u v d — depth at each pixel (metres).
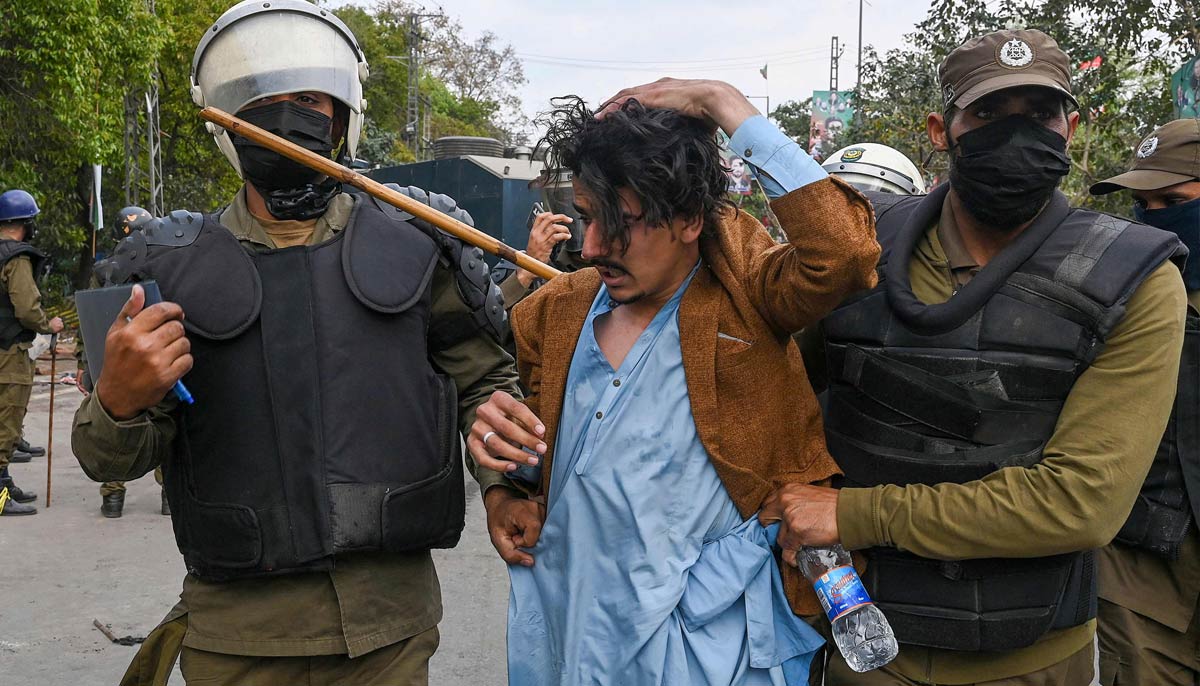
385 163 35.75
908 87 14.62
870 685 1.94
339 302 1.99
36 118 15.39
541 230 4.39
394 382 2.01
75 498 6.83
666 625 1.70
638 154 1.60
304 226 2.09
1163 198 2.87
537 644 1.84
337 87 2.05
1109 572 2.68
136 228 2.00
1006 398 1.79
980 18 10.66
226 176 24.50
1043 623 1.84
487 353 2.26
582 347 1.82
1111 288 1.74
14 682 3.82
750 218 1.88
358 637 1.96
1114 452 1.71
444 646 4.20
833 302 1.66
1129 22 9.77
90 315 1.86
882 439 1.87
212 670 1.98
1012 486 1.73
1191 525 2.58
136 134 17.81
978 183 1.81
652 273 1.70
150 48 15.59
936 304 1.84
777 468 1.82
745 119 1.66
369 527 1.95
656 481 1.72
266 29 1.99
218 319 1.92
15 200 6.59
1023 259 1.81
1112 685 2.69
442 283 2.18
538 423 1.80
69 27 13.82
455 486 2.12
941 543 1.74
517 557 1.90
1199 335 2.51
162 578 5.09
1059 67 1.81
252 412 1.94
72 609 4.62
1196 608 2.64
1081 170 12.02
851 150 3.54
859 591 1.78
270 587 1.96
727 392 1.74
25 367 6.45
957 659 1.90
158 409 1.93
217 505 1.93
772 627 1.77
